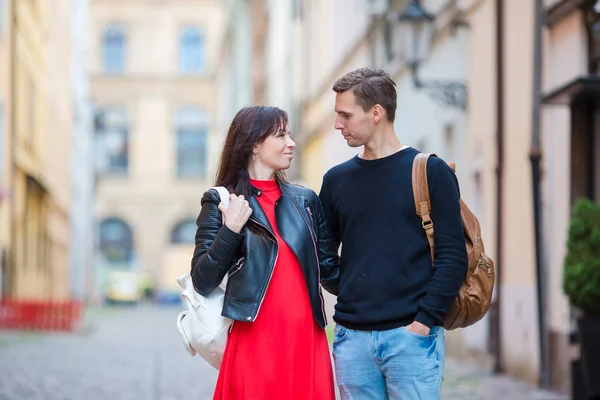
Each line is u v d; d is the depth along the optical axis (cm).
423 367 464
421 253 470
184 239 6525
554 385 1167
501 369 1366
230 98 5653
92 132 6212
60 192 4450
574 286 834
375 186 479
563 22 1167
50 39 3975
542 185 1223
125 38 6562
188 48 6619
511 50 1341
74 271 5206
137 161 6512
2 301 2766
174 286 6450
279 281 483
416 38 1466
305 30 3173
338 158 2530
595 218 840
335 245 507
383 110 482
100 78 6506
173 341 2336
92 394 1159
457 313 471
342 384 485
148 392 1180
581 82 959
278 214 491
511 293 1338
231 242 475
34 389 1212
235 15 5384
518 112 1315
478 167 1509
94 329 3002
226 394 481
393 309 468
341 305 484
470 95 1540
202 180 6544
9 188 2577
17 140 2831
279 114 500
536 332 1230
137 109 6538
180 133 6575
